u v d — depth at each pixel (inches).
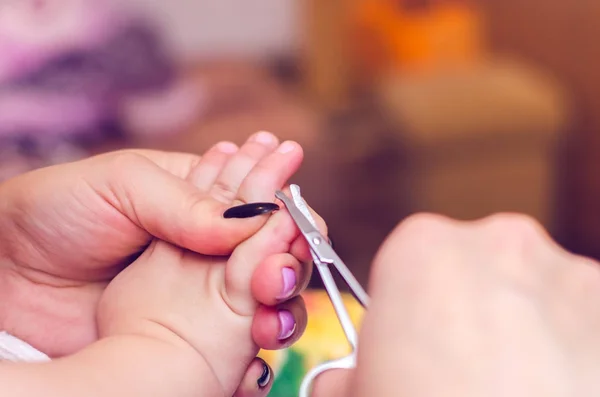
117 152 14.0
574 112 39.4
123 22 35.8
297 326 12.8
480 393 9.1
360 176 37.4
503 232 10.5
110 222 13.5
